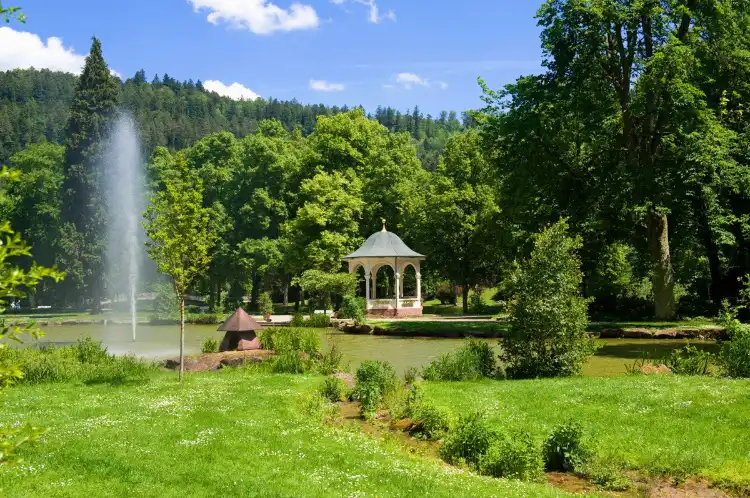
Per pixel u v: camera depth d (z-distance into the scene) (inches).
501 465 404.8
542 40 1384.1
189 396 602.2
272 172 2463.1
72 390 640.4
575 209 1413.6
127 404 561.0
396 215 2308.1
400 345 1237.7
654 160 1352.1
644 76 1245.7
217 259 2422.5
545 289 761.6
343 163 2431.1
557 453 427.2
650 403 558.6
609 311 1612.9
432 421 511.8
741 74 1379.2
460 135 2118.6
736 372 695.7
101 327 1824.6
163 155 2758.4
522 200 1472.7
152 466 370.9
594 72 1334.9
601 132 1379.2
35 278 173.5
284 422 502.6
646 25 1354.6
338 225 2187.5
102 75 2618.1
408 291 2625.5
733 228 1445.6
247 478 351.9
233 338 970.7
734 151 1312.7
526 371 769.6
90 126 2581.2
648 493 374.3
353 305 1801.2
